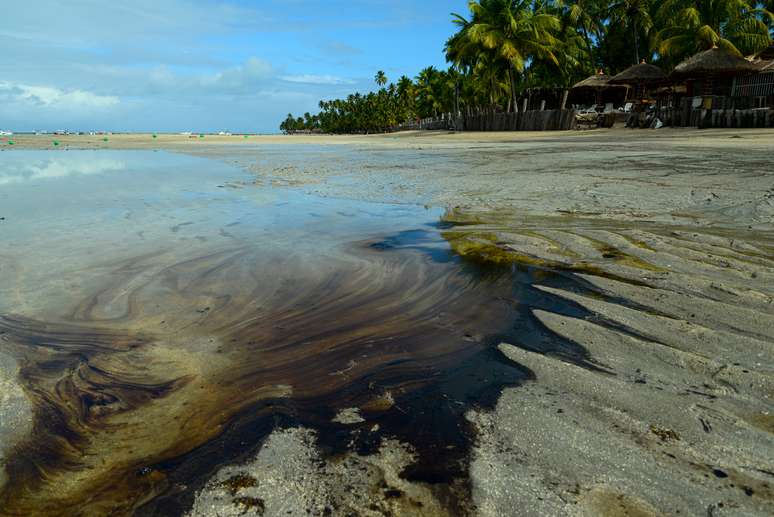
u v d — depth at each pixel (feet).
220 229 14.11
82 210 17.30
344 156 44.01
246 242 12.53
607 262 9.51
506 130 113.39
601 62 139.13
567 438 4.22
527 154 36.55
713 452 3.97
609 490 3.60
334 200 18.79
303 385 5.60
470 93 172.04
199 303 8.45
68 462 4.42
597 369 5.46
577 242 11.05
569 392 5.01
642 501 3.49
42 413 5.23
